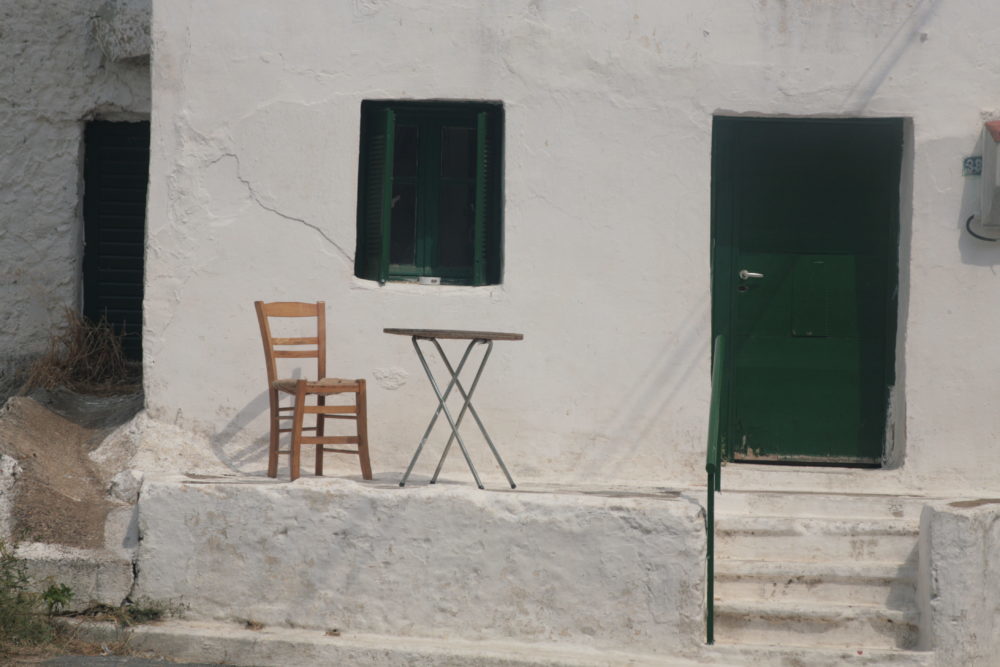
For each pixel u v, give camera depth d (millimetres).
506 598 15727
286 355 18109
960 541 15531
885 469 18984
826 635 16016
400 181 19594
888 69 18656
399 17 18859
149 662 14875
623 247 18781
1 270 23531
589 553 15633
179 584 15992
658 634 15508
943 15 18562
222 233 18922
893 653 15438
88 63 23578
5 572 15438
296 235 18922
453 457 18781
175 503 16047
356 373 18906
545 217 18797
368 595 15836
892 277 19438
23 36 23500
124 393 21953
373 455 18859
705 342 18719
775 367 19641
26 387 21516
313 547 15898
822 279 19625
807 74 18719
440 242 19688
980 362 18562
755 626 16016
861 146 19562
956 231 18594
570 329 18797
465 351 18469
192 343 18906
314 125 18906
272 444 17672
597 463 18734
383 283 19094
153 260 18906
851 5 18656
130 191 23938
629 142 18766
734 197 19656
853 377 19578
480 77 18828
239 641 15281
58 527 16344
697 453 18734
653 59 18734
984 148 18297
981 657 15703
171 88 18922
